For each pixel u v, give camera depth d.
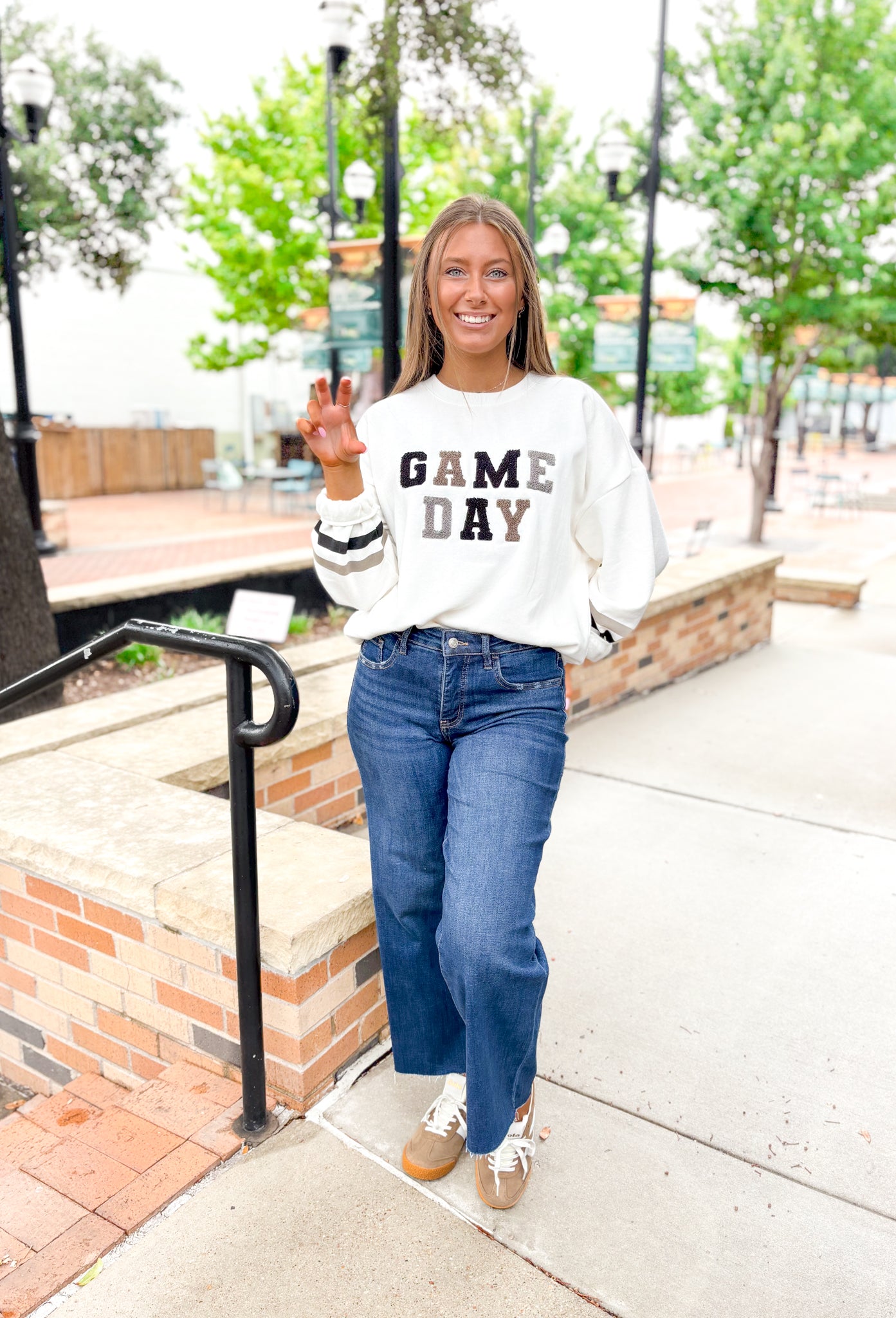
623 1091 2.17
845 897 3.08
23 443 10.41
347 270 8.48
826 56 10.45
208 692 3.67
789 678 5.65
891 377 43.22
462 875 1.52
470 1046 1.56
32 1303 1.63
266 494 19.98
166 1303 1.64
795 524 16.53
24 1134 2.11
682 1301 1.63
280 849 2.37
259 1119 2.02
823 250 11.05
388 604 1.64
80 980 2.40
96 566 10.38
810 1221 1.81
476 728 1.62
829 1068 2.26
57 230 10.43
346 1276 1.68
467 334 1.54
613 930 2.87
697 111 10.91
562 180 16.69
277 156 14.48
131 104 10.31
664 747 4.44
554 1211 1.82
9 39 10.03
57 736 3.15
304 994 2.02
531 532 1.55
